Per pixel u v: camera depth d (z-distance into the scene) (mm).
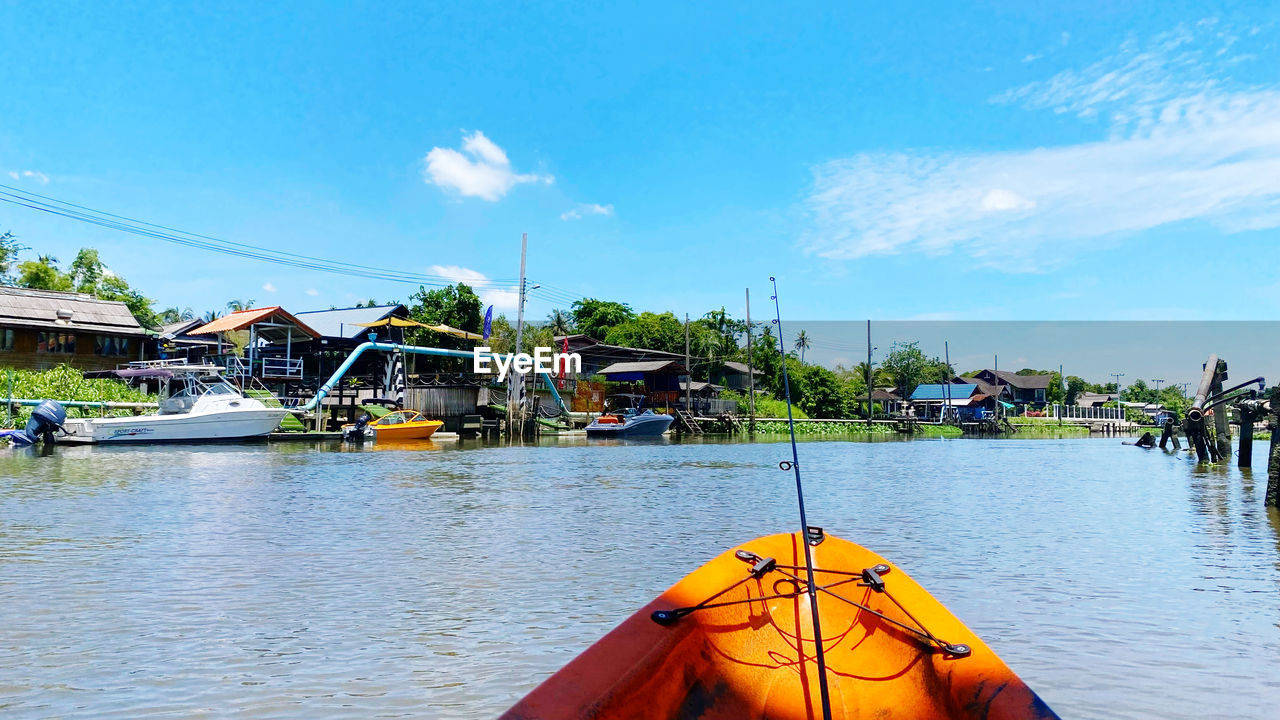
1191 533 12914
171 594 8406
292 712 5266
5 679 5855
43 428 31734
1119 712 5383
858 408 87625
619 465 27000
